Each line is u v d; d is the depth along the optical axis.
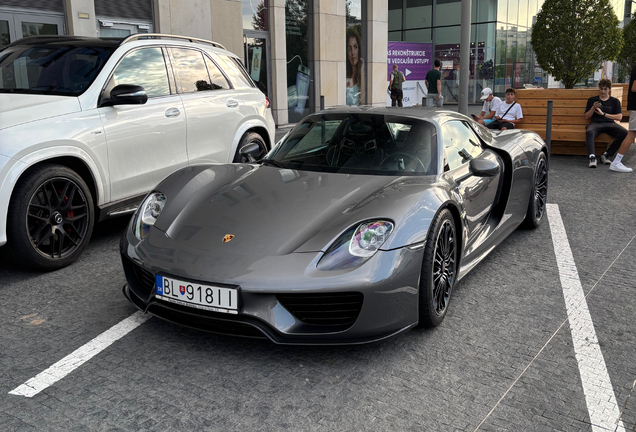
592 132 8.65
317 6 13.95
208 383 2.49
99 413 2.25
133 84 4.65
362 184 3.16
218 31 11.23
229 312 2.54
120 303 3.40
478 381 2.54
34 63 4.55
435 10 24.09
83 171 4.20
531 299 3.53
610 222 5.40
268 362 2.68
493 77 23.53
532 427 2.20
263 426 2.18
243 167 3.66
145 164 4.64
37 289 3.62
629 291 3.66
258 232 2.76
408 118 3.80
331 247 2.63
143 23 10.09
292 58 13.81
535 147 5.03
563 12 12.46
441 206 2.96
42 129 3.79
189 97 5.15
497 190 4.27
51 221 3.87
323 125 3.92
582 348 2.87
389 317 2.66
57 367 2.62
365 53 16.20
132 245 2.96
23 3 8.40
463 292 3.64
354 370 2.62
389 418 2.24
